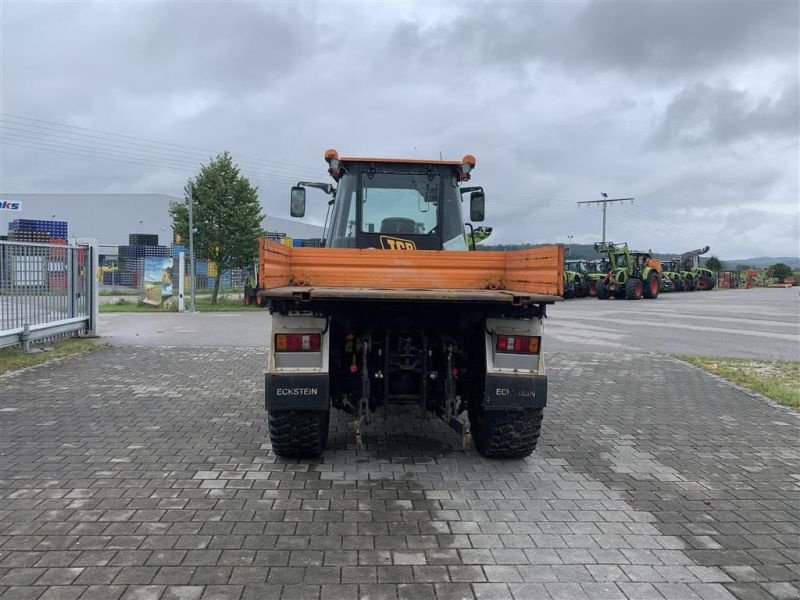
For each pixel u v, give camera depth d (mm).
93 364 10156
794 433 6668
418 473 5188
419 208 6965
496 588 3348
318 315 4938
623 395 8500
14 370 9469
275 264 5242
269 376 4918
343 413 7277
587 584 3420
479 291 5496
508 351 5078
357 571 3492
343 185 6984
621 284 33844
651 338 15367
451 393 5270
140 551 3682
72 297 12859
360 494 4672
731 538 4059
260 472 5117
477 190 7449
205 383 8742
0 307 10164
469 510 4414
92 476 4945
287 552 3701
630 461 5648
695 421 7129
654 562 3697
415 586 3350
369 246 6914
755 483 5117
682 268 50312
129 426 6449
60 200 58281
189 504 4406
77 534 3896
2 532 3914
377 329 5398
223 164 26844
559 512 4426
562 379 9641
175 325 17250
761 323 19703
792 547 3941
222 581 3354
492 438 5348
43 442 5848
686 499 4738
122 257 32719
